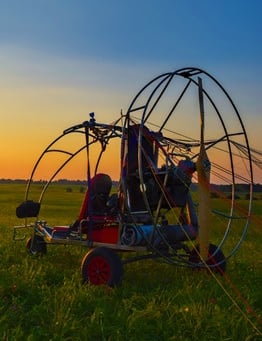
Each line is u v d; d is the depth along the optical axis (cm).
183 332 746
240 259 1530
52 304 867
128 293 995
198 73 1075
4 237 1906
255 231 2686
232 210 1156
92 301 909
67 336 728
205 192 1048
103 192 1239
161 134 1187
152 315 813
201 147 1045
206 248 1052
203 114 1039
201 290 995
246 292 997
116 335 724
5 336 700
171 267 1298
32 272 1112
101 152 1363
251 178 1154
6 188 11431
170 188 1139
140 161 1045
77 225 1254
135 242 1120
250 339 728
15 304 851
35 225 1452
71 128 1280
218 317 786
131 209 1159
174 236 1178
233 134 1154
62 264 1327
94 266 1093
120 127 1237
